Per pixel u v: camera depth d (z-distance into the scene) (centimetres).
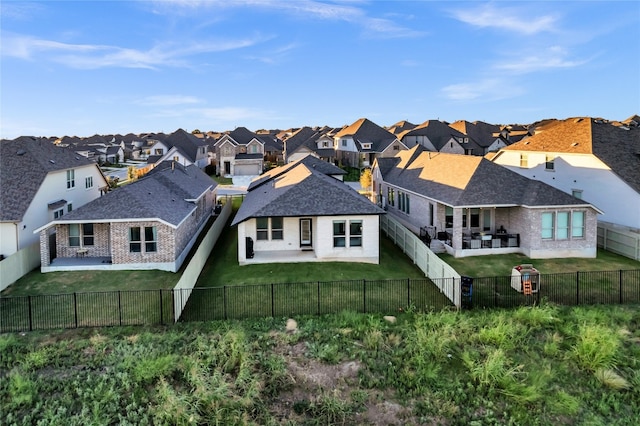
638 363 1412
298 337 1556
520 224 2636
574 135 3447
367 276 2230
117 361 1407
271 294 1930
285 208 2438
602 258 2559
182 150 7438
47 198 2970
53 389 1273
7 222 2527
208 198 3894
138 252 2367
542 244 2552
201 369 1338
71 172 3434
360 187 5706
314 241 2583
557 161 3478
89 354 1458
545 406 1211
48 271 2322
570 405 1198
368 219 2470
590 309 1789
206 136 11506
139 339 1540
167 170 3753
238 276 2245
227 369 1365
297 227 2623
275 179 3547
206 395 1215
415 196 3189
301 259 2483
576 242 2572
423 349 1451
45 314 1783
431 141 7369
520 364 1394
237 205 4662
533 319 1664
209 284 2131
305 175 2783
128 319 1728
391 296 1956
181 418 1141
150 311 1805
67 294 1908
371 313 1770
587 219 2569
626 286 2069
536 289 1983
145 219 2339
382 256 2638
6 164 2908
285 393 1269
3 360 1421
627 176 2909
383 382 1312
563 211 2558
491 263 2447
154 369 1329
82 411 1170
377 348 1490
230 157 7238
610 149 3161
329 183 2642
